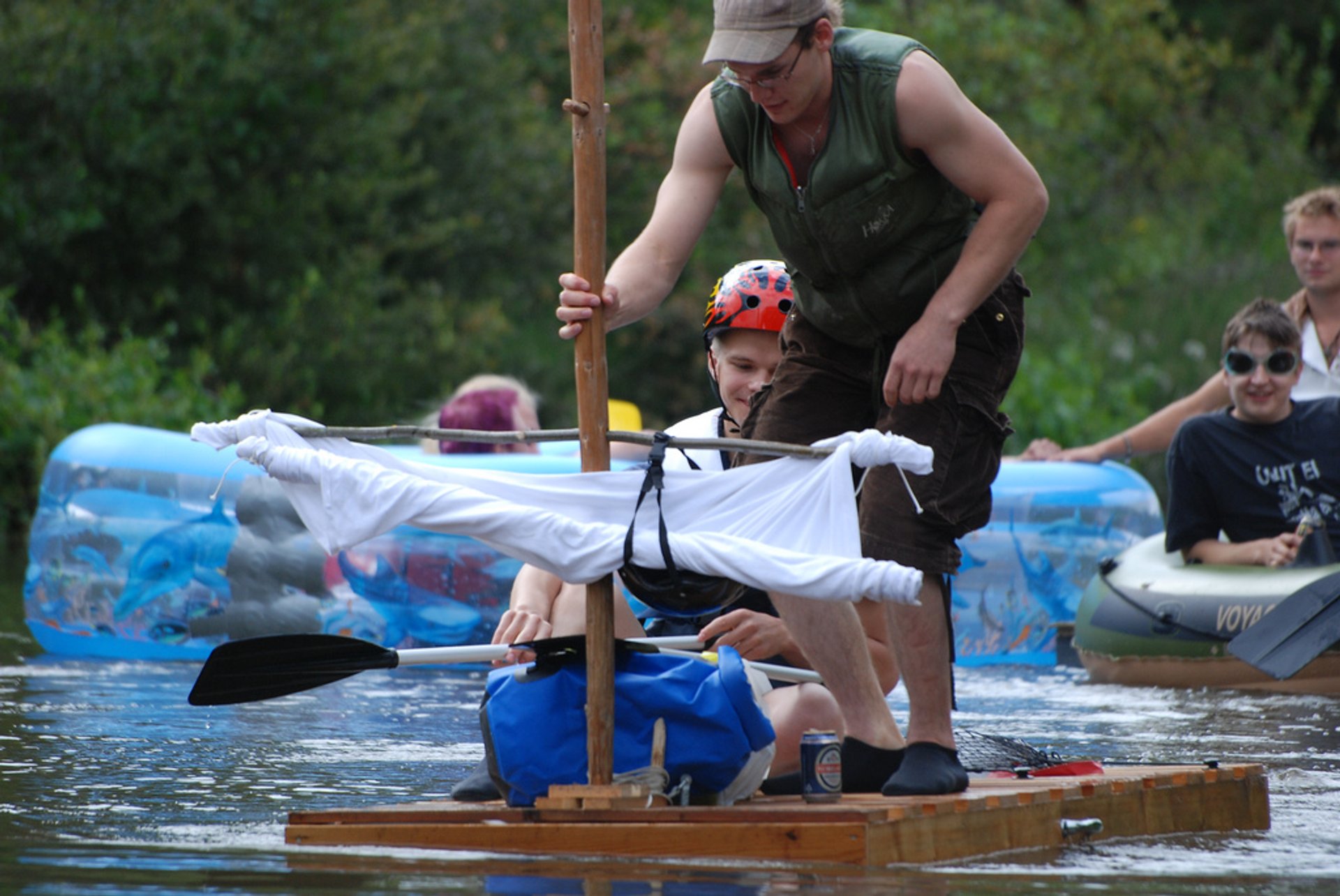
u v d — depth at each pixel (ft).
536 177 221.46
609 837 30.71
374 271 195.21
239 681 33.32
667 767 32.30
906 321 36.22
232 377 180.96
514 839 31.19
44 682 64.39
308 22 192.34
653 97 242.78
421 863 29.60
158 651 76.02
